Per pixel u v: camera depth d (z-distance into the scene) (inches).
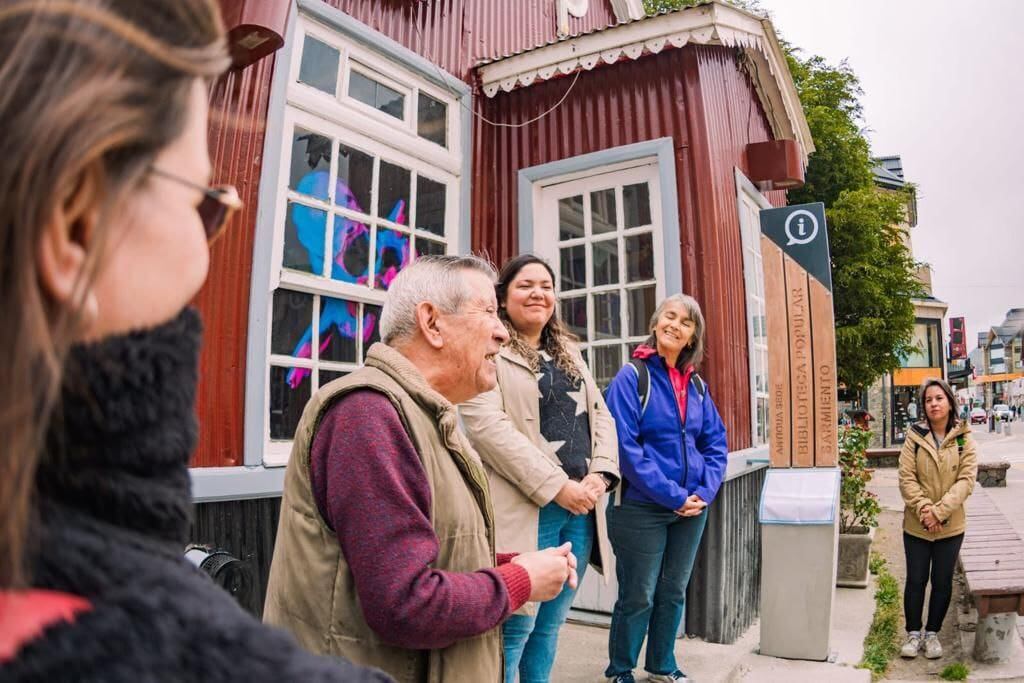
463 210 171.2
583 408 113.9
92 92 14.8
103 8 15.6
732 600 168.9
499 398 103.5
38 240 14.7
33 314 14.4
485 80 182.5
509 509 97.5
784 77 215.9
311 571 53.2
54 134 14.1
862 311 485.1
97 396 16.5
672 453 131.5
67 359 16.0
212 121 113.9
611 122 176.6
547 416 109.3
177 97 16.6
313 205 134.2
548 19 223.8
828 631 152.6
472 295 65.6
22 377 14.4
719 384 167.3
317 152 137.2
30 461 14.5
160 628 14.4
